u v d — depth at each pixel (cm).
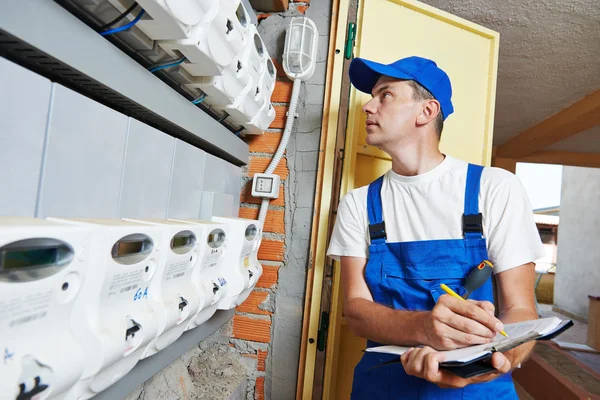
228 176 112
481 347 63
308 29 125
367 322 88
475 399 83
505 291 84
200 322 83
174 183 76
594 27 168
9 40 39
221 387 101
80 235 40
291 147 131
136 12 53
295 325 127
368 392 96
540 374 257
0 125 37
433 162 101
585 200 594
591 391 208
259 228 112
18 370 33
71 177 48
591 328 402
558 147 404
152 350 63
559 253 659
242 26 77
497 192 90
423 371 65
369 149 135
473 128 150
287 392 126
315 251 126
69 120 47
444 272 90
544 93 253
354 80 115
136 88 57
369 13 133
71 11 52
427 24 142
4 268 32
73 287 40
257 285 129
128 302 53
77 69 44
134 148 62
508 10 160
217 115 103
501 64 214
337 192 130
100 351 44
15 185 39
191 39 60
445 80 103
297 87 125
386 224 102
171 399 84
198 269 75
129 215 62
